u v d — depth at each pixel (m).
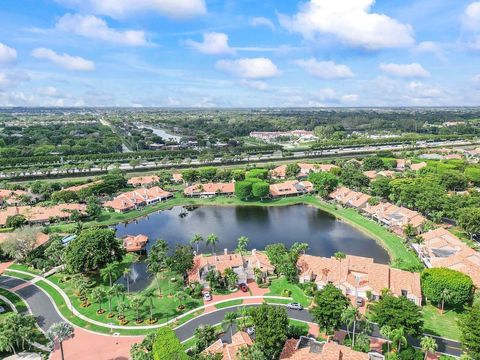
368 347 98.31
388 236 186.00
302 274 140.12
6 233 183.88
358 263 141.12
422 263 154.88
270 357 97.44
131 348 98.19
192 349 102.31
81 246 145.62
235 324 111.75
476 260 146.75
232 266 144.88
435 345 91.25
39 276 149.88
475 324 93.75
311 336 108.00
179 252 145.12
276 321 98.19
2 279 147.75
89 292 136.00
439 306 124.56
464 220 176.00
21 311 124.56
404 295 126.81
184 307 125.88
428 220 199.12
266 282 141.75
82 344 107.81
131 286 143.50
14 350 102.94
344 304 103.88
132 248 177.00
